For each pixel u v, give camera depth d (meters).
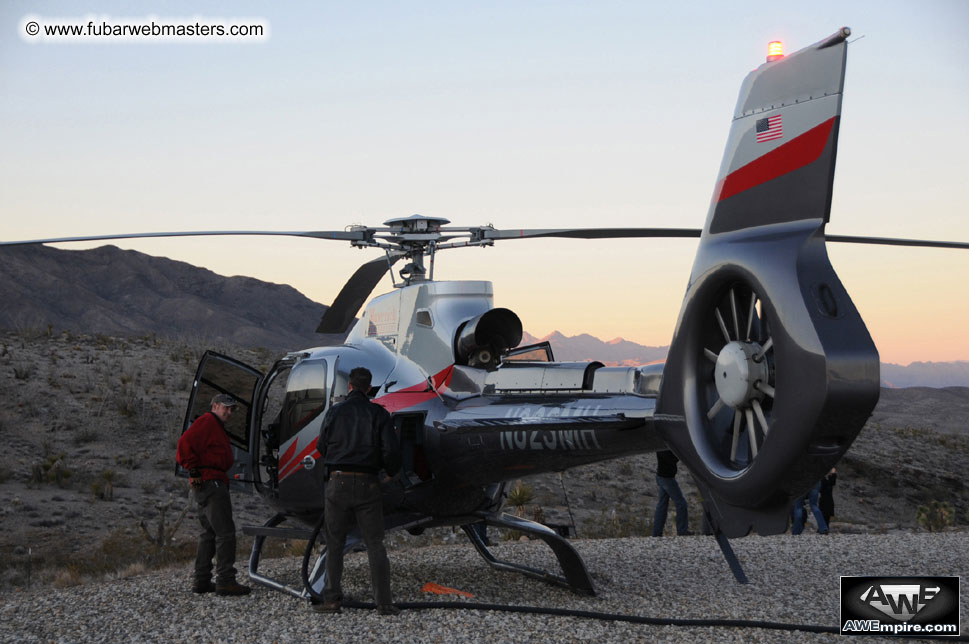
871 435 44.41
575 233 7.07
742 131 4.62
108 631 5.61
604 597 6.65
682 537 10.34
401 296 7.30
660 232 7.01
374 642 5.21
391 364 7.05
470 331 6.57
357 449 5.98
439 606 6.02
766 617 5.82
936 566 8.07
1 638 5.47
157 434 22.89
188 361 31.16
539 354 6.75
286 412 7.09
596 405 5.56
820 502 14.15
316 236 7.36
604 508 22.66
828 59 4.24
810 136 4.26
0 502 16.81
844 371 3.89
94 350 32.03
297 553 12.39
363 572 7.96
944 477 36.84
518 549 9.59
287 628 5.59
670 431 4.83
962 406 130.50
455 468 6.51
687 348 4.74
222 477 6.86
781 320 4.09
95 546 14.40
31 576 11.87
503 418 5.91
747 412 4.36
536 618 5.71
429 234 7.36
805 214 4.23
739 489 4.31
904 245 6.09
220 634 5.47
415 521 6.73
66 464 19.86
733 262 4.47
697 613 5.96
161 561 12.26
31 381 25.72
